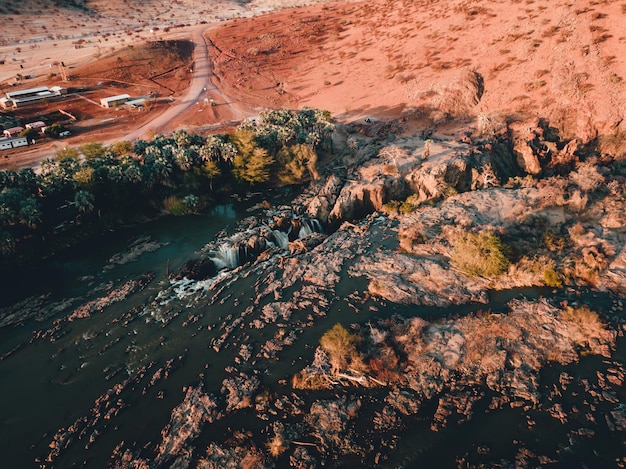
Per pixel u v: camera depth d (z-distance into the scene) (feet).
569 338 201.87
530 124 386.93
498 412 173.27
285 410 179.22
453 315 219.82
